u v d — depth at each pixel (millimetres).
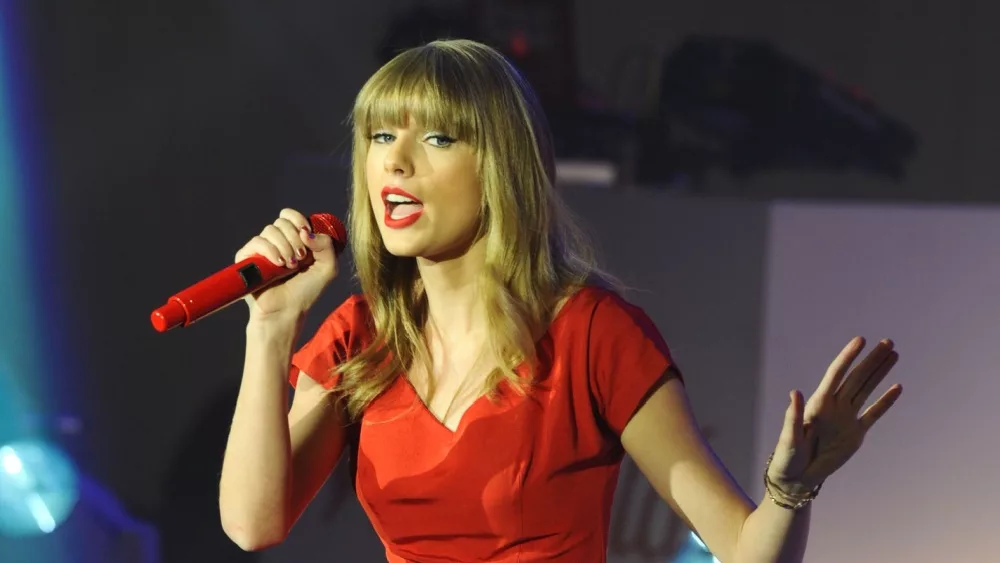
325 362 6102
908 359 9969
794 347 10039
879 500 10016
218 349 11555
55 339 12789
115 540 11398
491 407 5547
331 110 15078
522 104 5688
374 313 6055
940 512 9953
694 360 10070
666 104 15188
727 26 15812
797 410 4609
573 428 5527
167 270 13281
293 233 5578
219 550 11414
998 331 9898
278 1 14805
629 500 9945
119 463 11812
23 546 11266
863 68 15836
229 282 5352
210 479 11547
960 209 9938
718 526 5156
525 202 5680
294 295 5633
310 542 9773
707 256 10094
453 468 5535
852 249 10000
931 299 9961
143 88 14227
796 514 4828
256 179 14117
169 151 14125
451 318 5848
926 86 15734
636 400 5465
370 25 15117
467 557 5625
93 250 13320
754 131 15195
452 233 5590
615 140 14641
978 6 15539
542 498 5492
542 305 5703
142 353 12594
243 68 14727
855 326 10008
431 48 5734
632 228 10086
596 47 15797
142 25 14250
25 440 11781
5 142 13609
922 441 9969
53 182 13625
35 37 13891
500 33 14617
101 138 13945
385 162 5504
